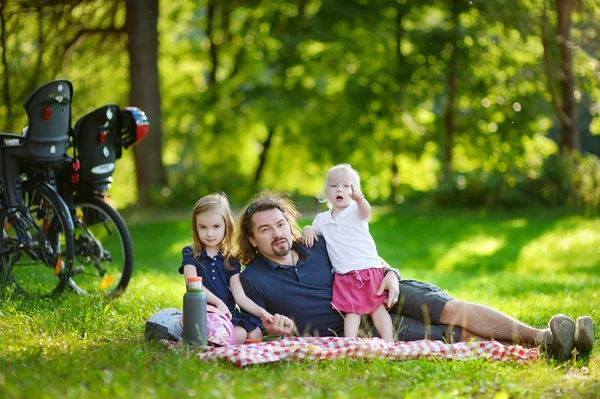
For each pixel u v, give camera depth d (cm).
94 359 444
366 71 2422
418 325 526
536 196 1988
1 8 1593
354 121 2425
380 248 1577
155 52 1927
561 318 484
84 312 595
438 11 2431
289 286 530
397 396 384
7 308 600
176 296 755
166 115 2516
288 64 2269
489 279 1073
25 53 1742
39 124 658
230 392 366
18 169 683
